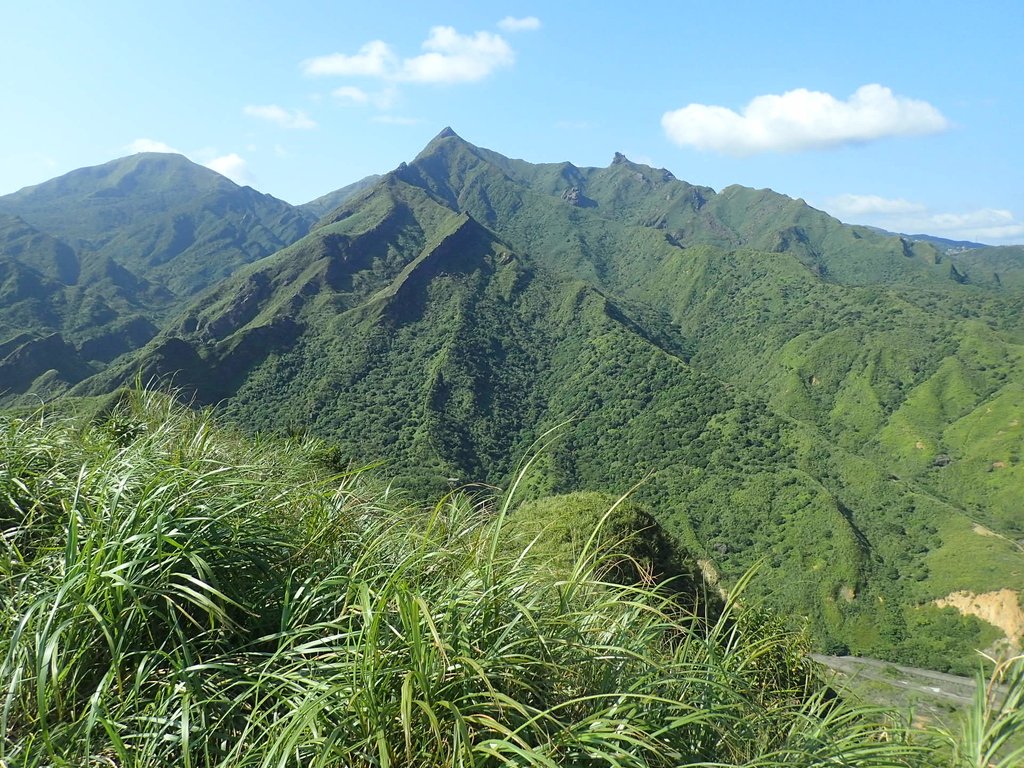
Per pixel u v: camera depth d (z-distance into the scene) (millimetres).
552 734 2096
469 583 2643
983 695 2744
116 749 1850
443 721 1964
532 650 2355
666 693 2455
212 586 2506
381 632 2268
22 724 2113
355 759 1967
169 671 2270
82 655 2209
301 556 2957
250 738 2129
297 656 2404
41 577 2559
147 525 2566
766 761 2178
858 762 2303
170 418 5559
